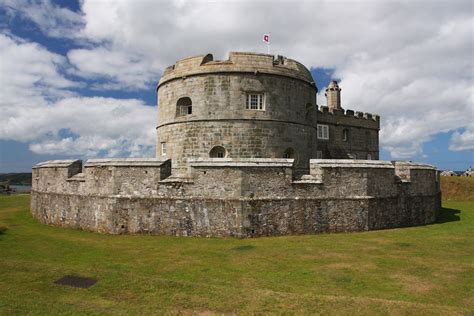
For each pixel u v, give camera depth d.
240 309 8.77
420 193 22.44
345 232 18.75
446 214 27.33
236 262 13.28
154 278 10.81
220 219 17.61
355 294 10.09
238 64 23.08
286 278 11.46
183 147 23.77
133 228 18.44
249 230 17.42
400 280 11.29
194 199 17.92
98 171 19.58
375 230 19.48
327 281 11.18
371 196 19.56
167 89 25.14
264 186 17.91
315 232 18.36
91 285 10.29
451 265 12.88
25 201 36.47
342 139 41.12
